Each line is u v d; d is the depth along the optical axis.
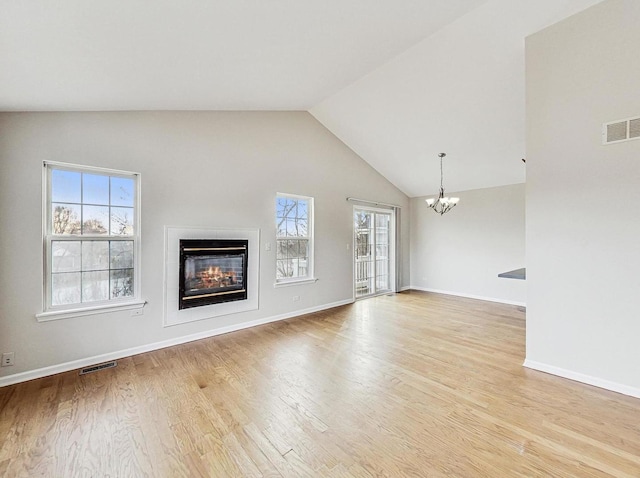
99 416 2.02
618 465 1.57
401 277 7.10
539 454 1.66
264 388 2.41
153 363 2.89
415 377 2.61
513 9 2.49
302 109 4.56
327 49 2.53
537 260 2.71
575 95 2.47
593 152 2.38
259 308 4.20
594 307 2.41
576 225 2.49
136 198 3.18
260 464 1.60
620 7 2.24
